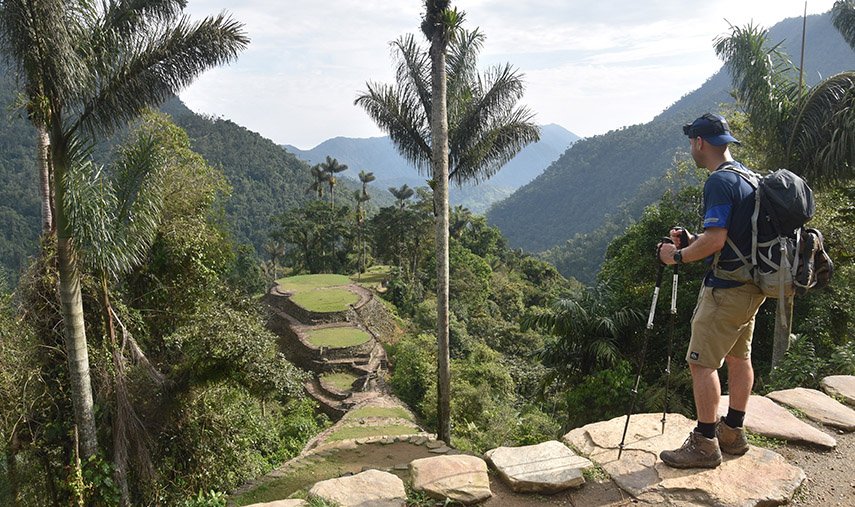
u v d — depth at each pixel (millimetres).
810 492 2762
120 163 8125
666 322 13344
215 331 10188
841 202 11164
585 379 11852
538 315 12469
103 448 9633
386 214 55625
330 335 31750
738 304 2676
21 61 7086
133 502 9828
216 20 8188
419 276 53375
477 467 3072
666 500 2684
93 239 7438
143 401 10039
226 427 11516
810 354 6965
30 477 9422
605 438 3316
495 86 11406
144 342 12359
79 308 8211
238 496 9477
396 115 11578
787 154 9828
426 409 22625
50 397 9297
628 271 15000
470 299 46438
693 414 10344
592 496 2789
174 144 12992
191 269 12766
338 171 67688
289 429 19438
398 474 3182
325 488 2893
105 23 8000
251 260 50188
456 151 11680
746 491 2689
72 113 7727
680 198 15219
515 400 23109
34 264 9445
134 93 8062
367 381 26719
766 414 3566
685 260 2770
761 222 2586
